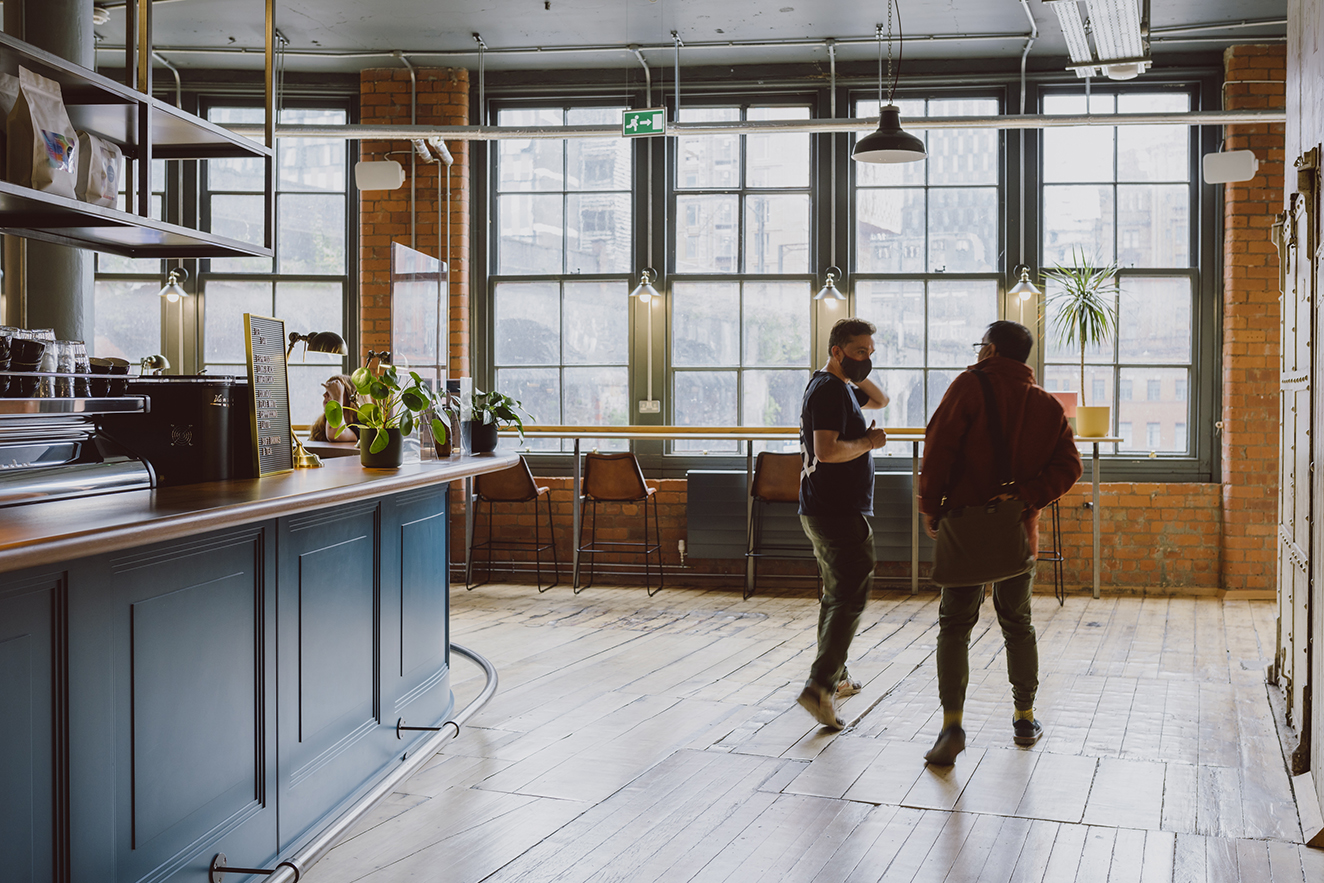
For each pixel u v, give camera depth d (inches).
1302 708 130.7
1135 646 208.5
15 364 88.6
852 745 141.6
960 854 105.3
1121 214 283.3
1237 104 268.2
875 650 204.1
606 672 186.5
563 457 302.4
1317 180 128.6
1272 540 267.6
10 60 98.6
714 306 298.0
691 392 299.3
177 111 120.3
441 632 150.6
